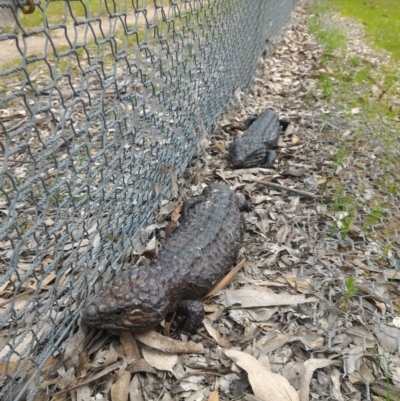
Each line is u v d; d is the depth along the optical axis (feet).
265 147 2.34
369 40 5.49
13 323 0.92
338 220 1.80
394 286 1.53
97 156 1.16
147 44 1.35
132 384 1.16
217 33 2.25
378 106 3.07
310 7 7.79
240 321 1.36
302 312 1.40
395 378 1.20
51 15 3.51
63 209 1.63
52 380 1.11
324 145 2.51
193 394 1.15
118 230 1.38
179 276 1.32
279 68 3.92
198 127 2.20
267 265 1.61
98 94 2.60
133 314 1.19
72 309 1.20
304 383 1.17
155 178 1.70
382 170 2.23
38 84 2.90
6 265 1.49
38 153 2.11
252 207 1.95
